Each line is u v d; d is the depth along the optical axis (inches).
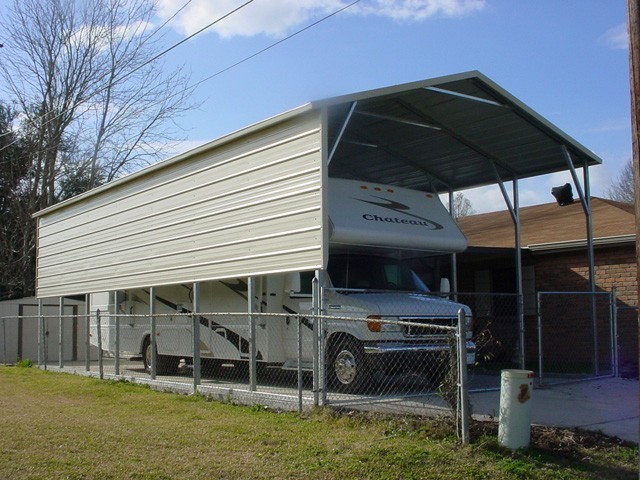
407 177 585.0
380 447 270.8
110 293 682.2
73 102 1177.4
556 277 623.2
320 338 358.3
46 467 257.6
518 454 260.8
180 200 501.7
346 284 435.8
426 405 334.6
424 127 470.6
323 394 352.8
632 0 220.5
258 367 533.6
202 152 475.5
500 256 622.8
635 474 243.8
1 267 1093.8
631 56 220.2
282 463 259.4
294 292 452.4
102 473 249.3
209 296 526.9
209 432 316.2
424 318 407.8
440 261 585.3
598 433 294.8
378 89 383.6
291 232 387.5
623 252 580.4
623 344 572.7
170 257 507.8
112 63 1195.3
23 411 388.8
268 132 414.0
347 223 419.5
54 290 716.0
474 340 434.3
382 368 391.9
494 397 397.1
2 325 835.4
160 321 583.8
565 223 697.0
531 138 489.7
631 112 220.4
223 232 449.1
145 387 495.5
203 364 569.3
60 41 1167.6
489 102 436.8
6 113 1170.0
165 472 250.2
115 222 597.6
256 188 420.5
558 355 610.5
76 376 594.6
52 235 733.3
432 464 251.1
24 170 1160.8
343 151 518.6
